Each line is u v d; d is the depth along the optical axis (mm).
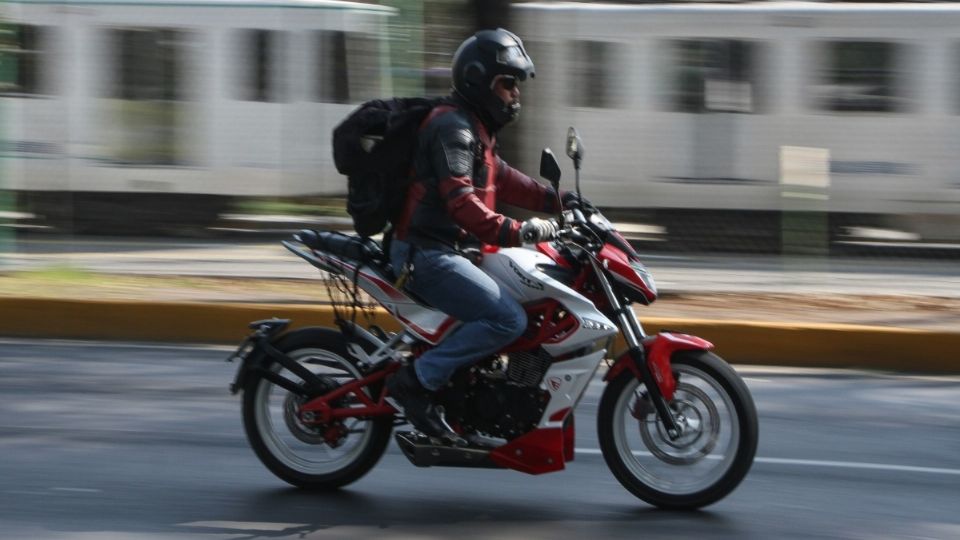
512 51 6547
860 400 9859
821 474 7750
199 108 18000
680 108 17422
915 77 17047
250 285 13539
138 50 17750
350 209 6707
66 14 17281
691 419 6742
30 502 6969
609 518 6781
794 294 13547
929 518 6918
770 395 9992
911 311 12719
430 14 17703
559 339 6562
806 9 17219
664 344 6664
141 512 6816
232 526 6602
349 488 7246
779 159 17250
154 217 17875
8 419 8820
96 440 8273
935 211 17016
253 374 7090
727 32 17328
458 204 6398
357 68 17938
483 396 6664
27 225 16375
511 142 14008
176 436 8383
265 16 18000
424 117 6590
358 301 7141
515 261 6613
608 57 17453
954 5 17156
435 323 6688
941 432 8875
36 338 12008
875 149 17156
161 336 11945
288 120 18094
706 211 17391
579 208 6758
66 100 17203
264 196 18125
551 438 6625
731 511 6953
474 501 7051
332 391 6945
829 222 17219
